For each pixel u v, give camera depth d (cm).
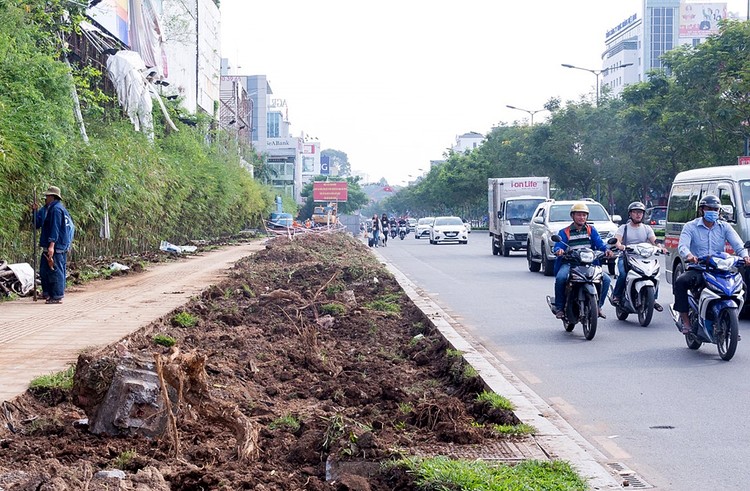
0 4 1820
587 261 1244
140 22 3816
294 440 628
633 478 597
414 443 616
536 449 603
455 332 1171
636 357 1105
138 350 991
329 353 1091
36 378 766
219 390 785
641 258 1391
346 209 14100
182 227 3591
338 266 2141
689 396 868
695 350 1154
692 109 3866
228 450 599
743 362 1059
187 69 5475
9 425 659
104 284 1809
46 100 1762
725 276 1080
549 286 2091
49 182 1684
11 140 1462
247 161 6538
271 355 1032
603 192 6631
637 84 4606
